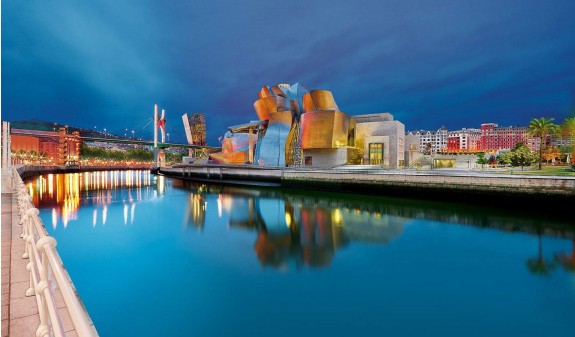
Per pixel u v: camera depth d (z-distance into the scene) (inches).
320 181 1348.4
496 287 380.2
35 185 1758.1
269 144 2105.1
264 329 286.0
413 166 2106.3
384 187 1124.5
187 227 725.9
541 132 1733.5
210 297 350.9
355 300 346.6
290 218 834.8
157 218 838.5
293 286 380.8
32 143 4566.9
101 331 286.4
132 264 462.9
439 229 679.7
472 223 729.0
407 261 474.6
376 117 2053.4
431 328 289.1
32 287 143.3
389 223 748.6
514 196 833.5
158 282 394.3
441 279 403.9
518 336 277.7
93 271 433.7
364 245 565.0
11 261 183.8
